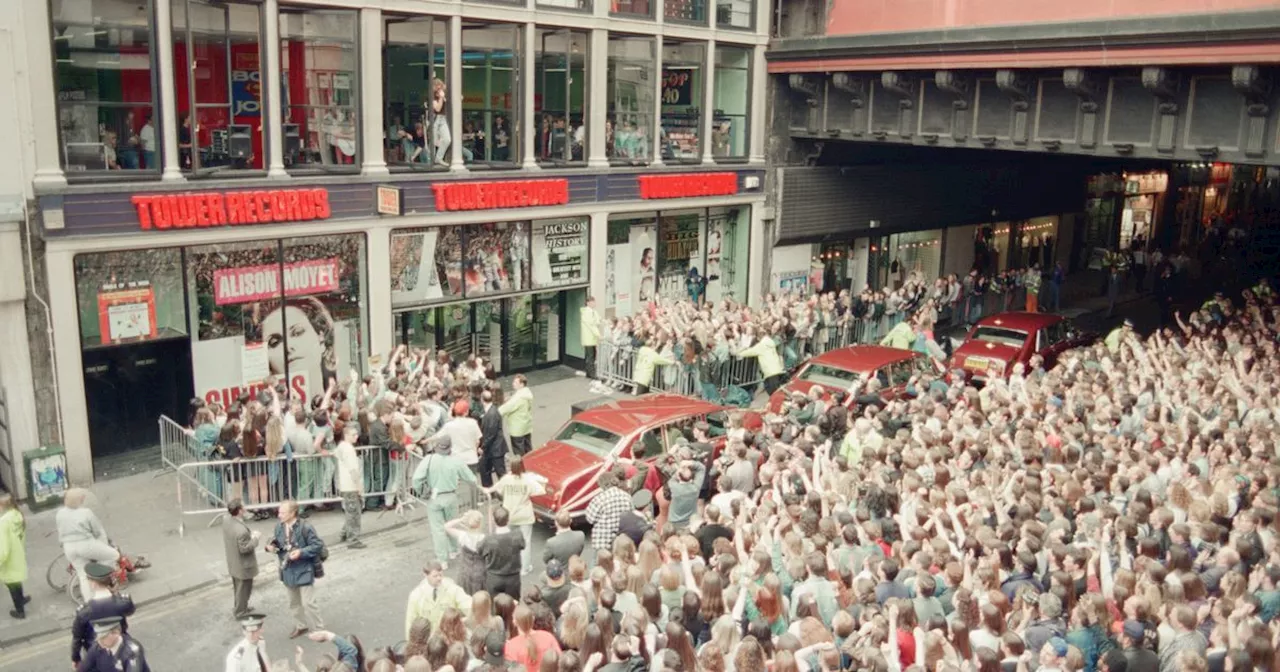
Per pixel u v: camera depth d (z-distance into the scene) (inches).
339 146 834.8
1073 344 1018.7
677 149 1106.7
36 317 677.9
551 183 966.4
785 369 1011.3
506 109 951.0
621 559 427.2
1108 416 653.9
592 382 1003.9
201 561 595.2
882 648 357.1
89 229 689.0
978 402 719.7
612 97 1034.1
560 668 328.2
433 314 939.3
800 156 1220.5
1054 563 425.4
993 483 548.7
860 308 1170.0
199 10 745.6
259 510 655.8
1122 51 853.8
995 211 1505.9
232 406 725.9
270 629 526.3
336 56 820.6
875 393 761.6
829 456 664.4
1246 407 700.0
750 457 612.7
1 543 507.8
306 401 834.8
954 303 1307.8
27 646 505.0
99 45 692.7
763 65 1160.2
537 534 652.7
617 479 552.4
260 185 776.9
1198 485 519.8
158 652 501.0
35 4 650.2
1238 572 403.2
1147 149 900.6
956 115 1039.0
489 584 485.1
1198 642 360.5
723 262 1179.3
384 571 600.4
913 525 466.9
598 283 1041.5
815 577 404.2
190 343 762.8
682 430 687.7
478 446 698.8
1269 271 1705.2
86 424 707.4
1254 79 794.2
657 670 338.3
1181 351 880.3
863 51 1062.4
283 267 804.0
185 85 739.4
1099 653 366.0
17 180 655.1
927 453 572.7
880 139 1115.9
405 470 681.0
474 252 940.0
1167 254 1724.9
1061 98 955.3
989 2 956.6
